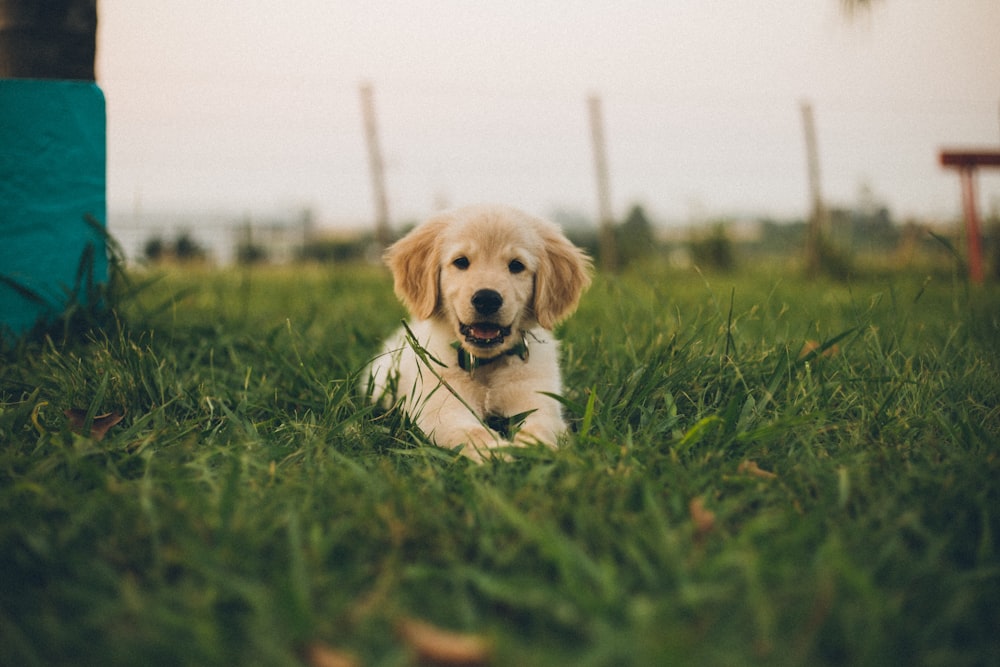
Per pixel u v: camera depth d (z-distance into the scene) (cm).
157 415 74
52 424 72
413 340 80
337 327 120
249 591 46
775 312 142
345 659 41
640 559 49
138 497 58
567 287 93
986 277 263
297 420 76
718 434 69
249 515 55
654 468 63
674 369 84
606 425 73
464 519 56
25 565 51
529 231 89
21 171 94
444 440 78
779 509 58
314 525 53
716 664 40
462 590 47
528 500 57
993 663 42
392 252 95
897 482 60
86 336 94
